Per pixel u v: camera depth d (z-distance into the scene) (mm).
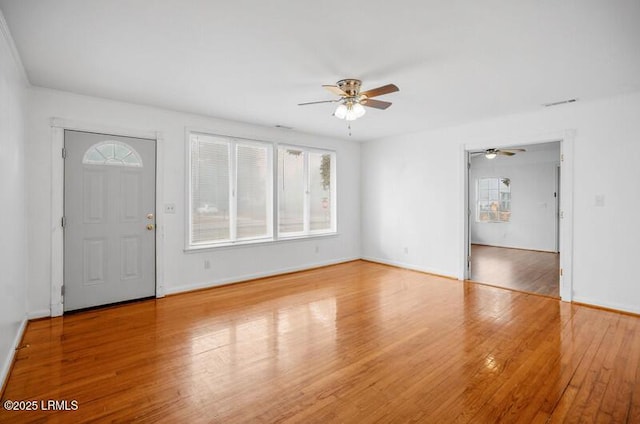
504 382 2182
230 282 4680
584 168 3756
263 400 1995
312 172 5727
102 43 2389
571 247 3854
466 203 4879
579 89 3338
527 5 1897
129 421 1804
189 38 2312
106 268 3703
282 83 3189
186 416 1848
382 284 4672
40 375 2270
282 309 3629
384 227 6047
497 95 3514
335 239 6055
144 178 3938
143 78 3070
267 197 5121
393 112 4176
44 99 3314
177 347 2701
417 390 2096
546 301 3906
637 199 3439
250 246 4891
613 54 2533
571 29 2166
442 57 2602
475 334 2949
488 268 5746
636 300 3447
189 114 4270
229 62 2711
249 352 2615
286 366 2396
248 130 4828
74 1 1869
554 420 1807
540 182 7625
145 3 1894
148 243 3975
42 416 1838
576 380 2197
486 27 2146
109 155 3701
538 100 3695
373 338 2871
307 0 1859
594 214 3701
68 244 3471
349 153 6266
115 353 2592
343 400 1995
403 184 5699
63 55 2582
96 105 3604
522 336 2902
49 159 3340
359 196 6484
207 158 4477
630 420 1804
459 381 2195
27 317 3209
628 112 3469
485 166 8570
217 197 4574
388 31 2203
